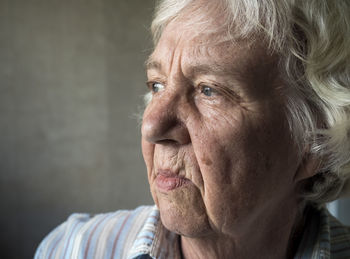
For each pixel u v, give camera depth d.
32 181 3.63
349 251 0.90
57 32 3.62
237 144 0.62
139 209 0.97
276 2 0.63
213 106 0.63
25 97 3.59
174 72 0.64
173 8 0.68
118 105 3.82
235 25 0.62
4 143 3.56
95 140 3.79
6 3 3.48
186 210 0.65
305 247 0.81
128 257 0.78
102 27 3.72
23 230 3.62
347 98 0.66
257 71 0.62
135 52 3.81
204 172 0.62
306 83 0.67
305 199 0.81
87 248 0.86
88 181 3.79
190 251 0.78
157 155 0.67
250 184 0.64
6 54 3.52
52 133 3.68
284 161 0.67
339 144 0.70
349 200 1.39
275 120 0.65
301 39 0.66
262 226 0.72
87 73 3.73
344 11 0.68
